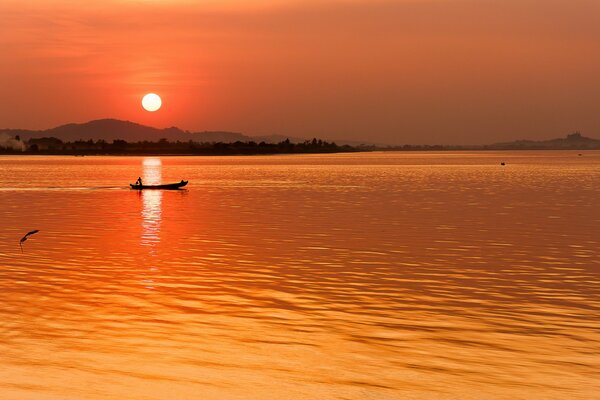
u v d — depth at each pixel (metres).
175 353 16.69
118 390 14.26
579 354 16.77
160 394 14.08
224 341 17.69
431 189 83.69
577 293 23.30
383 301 22.08
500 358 16.45
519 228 41.94
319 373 15.40
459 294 23.12
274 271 27.23
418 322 19.56
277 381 14.89
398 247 33.81
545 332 18.62
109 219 48.44
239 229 41.66
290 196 72.06
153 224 44.78
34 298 22.27
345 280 25.45
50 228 42.69
